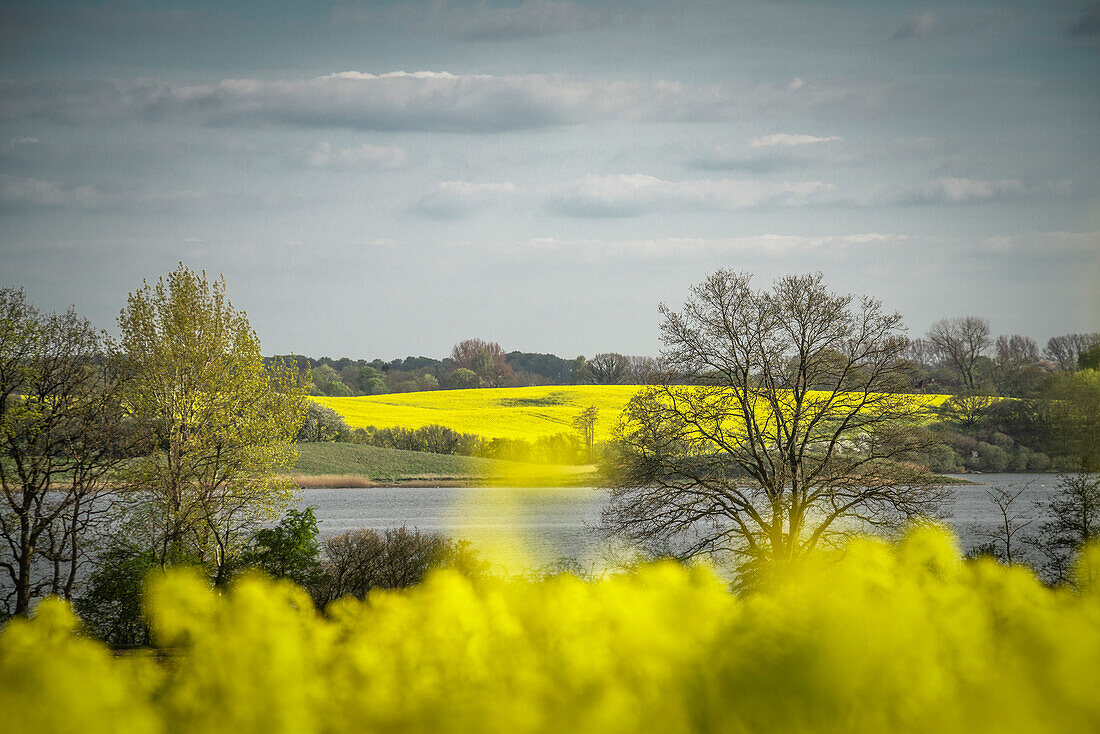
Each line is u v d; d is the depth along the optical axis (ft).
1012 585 25.04
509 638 23.38
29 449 71.05
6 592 75.72
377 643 23.58
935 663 21.08
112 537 70.95
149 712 20.35
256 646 22.34
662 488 77.87
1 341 70.49
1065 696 20.81
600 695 21.08
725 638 21.80
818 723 20.85
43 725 19.33
